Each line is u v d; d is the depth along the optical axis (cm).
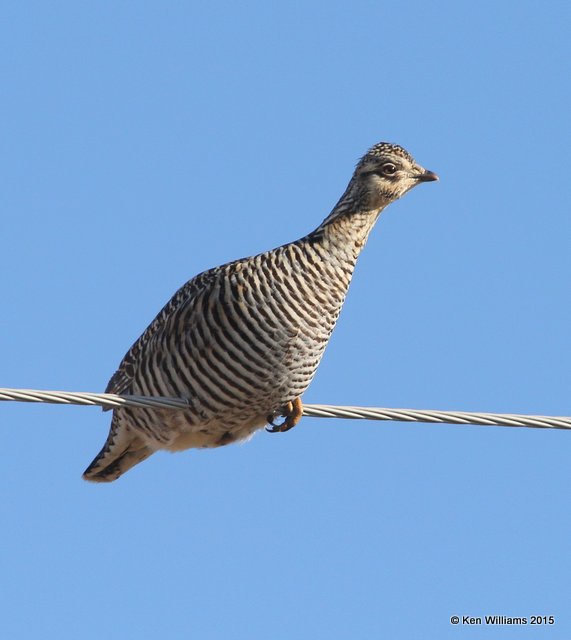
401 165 1697
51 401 1410
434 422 1447
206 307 1603
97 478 1803
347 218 1675
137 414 1680
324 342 1639
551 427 1443
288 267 1617
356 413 1455
